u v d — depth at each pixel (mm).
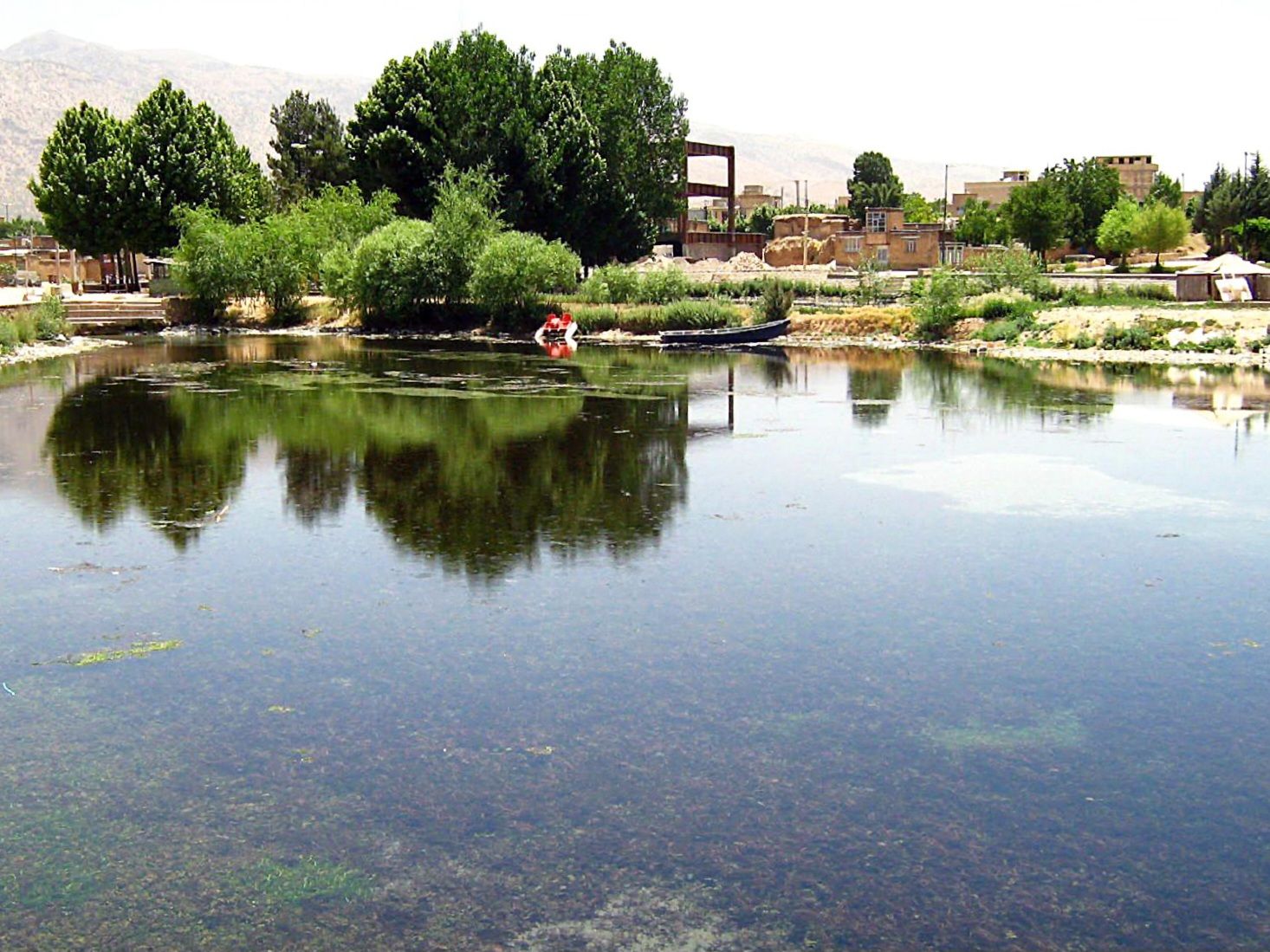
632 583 13867
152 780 8969
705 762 9273
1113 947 6969
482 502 17969
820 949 6918
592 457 21797
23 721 10008
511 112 60469
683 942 6973
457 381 34500
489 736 9711
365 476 19906
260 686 10734
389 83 62062
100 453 21938
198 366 39031
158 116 62312
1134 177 141750
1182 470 20500
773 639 12000
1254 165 91312
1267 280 48031
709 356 43812
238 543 15539
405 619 12547
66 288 72688
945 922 7199
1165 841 8156
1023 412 27531
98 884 7594
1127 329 41906
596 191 62188
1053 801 8695
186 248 58156
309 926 7148
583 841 8078
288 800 8656
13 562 14633
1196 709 10352
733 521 16844
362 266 55469
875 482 19500
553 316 50844
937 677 11031
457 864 7797
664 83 67938
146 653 11531
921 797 8750
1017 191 86375
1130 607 13016
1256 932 7117
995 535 16078
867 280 57875
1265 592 13562
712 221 113375
